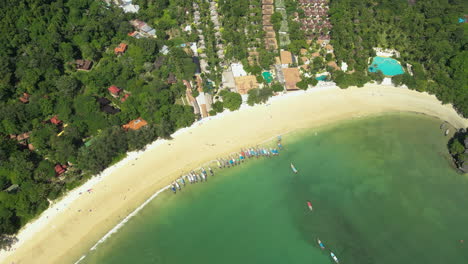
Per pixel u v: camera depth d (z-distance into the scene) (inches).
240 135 5354.3
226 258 4116.6
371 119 5654.5
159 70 5949.8
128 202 4574.3
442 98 5812.0
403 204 4591.5
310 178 4901.6
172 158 5032.0
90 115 5206.7
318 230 4347.9
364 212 4512.8
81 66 6058.1
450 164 5027.1
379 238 4254.4
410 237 4269.2
